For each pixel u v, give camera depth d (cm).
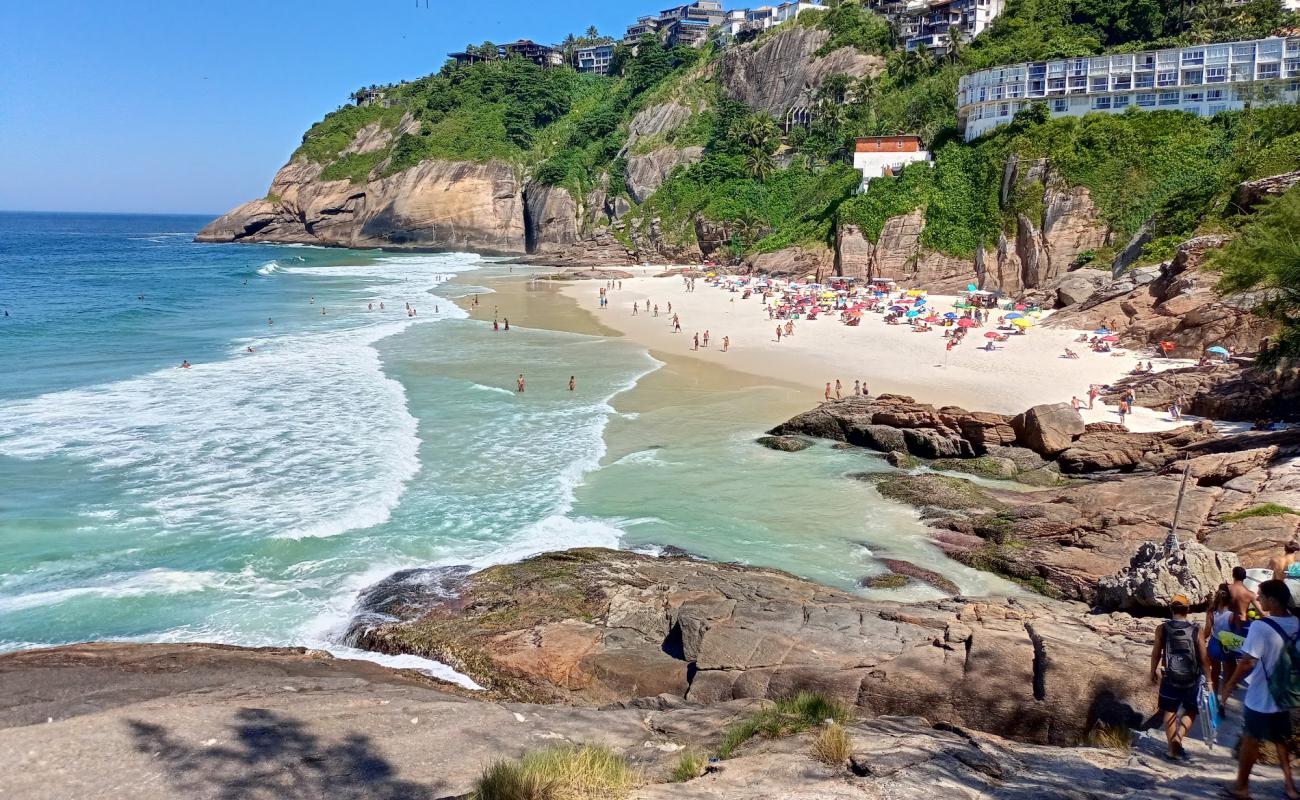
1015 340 5106
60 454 2912
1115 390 3841
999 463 2853
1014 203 7100
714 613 1692
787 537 2320
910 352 5034
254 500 2516
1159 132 6706
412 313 6738
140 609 1844
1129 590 1658
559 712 1212
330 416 3503
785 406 3816
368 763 976
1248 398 3331
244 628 1783
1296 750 840
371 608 1852
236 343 5275
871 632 1583
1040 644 1396
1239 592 1023
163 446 3033
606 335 5841
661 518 2444
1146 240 5800
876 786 818
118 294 7794
